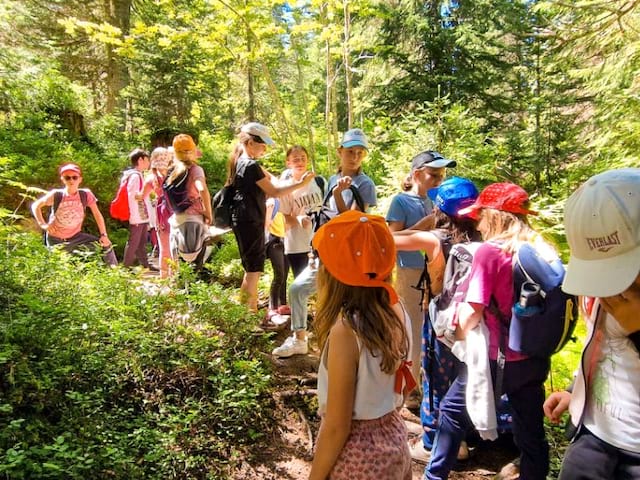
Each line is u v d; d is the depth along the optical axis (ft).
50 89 40.68
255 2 26.27
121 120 49.37
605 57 23.65
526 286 7.64
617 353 5.38
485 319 8.18
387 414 5.94
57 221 17.92
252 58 28.71
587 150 27.81
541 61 36.88
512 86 44.16
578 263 4.92
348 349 5.66
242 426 11.30
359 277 5.63
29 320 11.15
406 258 11.97
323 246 5.82
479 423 7.95
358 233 5.66
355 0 27.94
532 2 39.04
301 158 15.01
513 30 39.81
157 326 13.24
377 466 5.68
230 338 13.57
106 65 51.08
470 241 9.21
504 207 8.36
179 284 14.96
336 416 5.65
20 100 37.96
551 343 7.64
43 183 30.53
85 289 13.52
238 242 14.71
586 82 25.72
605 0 21.27
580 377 5.84
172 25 43.96
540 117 35.94
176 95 50.75
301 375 13.67
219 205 14.62
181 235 16.39
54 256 14.28
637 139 22.44
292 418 12.11
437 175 11.87
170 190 16.43
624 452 5.35
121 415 10.41
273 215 16.30
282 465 10.56
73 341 11.32
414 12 41.27
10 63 38.09
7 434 8.58
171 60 48.03
